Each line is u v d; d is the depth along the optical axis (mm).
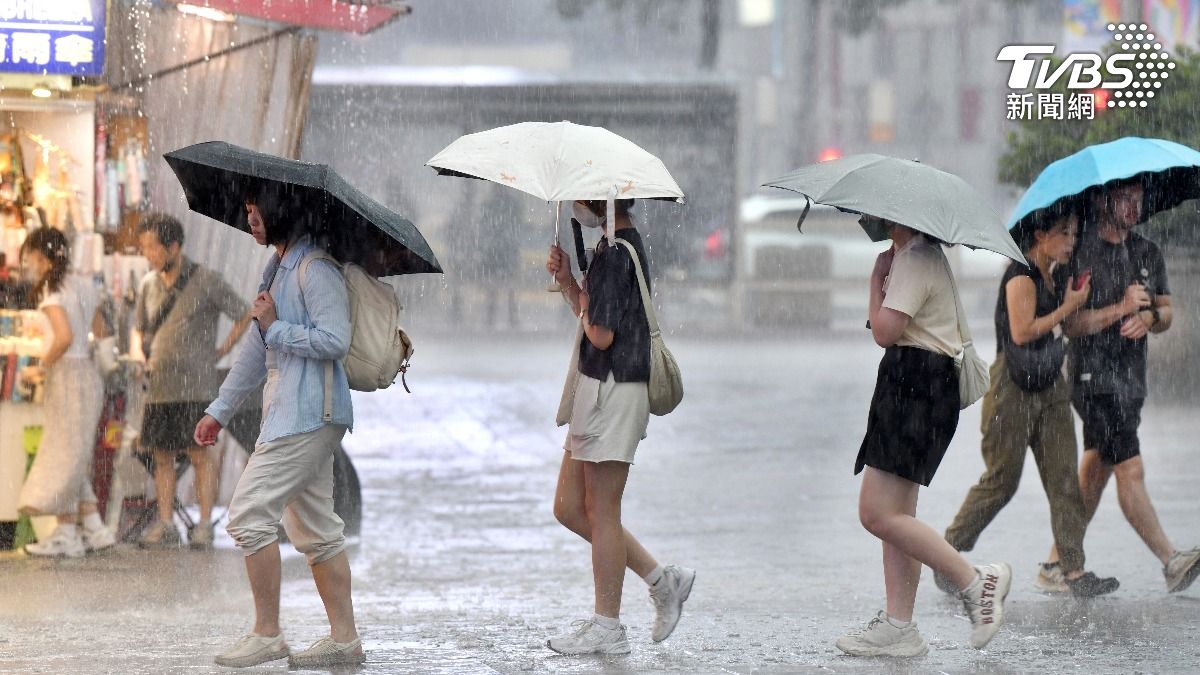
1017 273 26578
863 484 22344
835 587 28250
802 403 59031
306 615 25703
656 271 97188
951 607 26516
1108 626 24500
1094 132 48125
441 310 100000
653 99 94188
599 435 21922
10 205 32844
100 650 22453
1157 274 28062
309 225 21484
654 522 35719
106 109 34438
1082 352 27562
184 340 32406
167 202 35375
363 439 50625
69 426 31469
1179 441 47750
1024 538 33188
